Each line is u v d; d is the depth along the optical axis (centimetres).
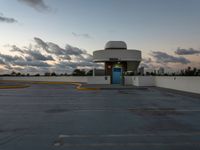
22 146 463
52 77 4500
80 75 4244
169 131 584
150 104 1127
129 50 2889
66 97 1485
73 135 548
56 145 469
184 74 2078
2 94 1720
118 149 443
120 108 998
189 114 839
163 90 1980
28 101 1273
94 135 547
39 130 600
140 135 546
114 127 631
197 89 1631
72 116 805
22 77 5075
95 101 1260
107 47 3198
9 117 790
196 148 448
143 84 2547
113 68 2958
